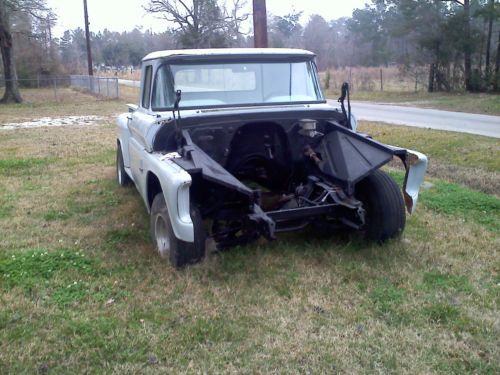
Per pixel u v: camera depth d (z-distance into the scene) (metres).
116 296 4.48
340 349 3.65
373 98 27.72
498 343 3.70
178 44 48.19
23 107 25.94
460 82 30.11
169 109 5.61
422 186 7.99
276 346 3.70
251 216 4.68
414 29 31.66
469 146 10.84
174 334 3.87
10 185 8.59
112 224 6.50
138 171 6.08
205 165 4.68
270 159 5.70
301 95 6.12
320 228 5.67
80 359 3.58
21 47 48.34
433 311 4.13
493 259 5.19
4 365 3.50
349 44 71.81
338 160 5.39
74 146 12.51
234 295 4.45
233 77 5.85
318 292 4.52
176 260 4.85
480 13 28.55
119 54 90.62
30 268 5.00
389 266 4.98
